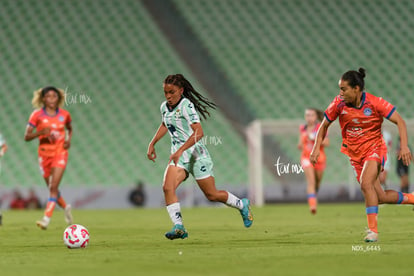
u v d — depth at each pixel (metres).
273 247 18.22
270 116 76.88
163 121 21.17
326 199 61.22
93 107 75.25
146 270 13.02
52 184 29.62
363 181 19.73
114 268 13.43
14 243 21.45
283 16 88.50
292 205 58.12
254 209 49.50
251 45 84.75
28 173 68.19
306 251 16.78
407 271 12.37
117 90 77.38
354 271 12.46
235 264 13.94
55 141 30.02
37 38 82.38
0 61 79.44
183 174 20.69
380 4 91.19
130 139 72.69
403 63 84.75
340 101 20.19
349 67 83.62
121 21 84.81
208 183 21.06
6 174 67.94
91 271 13.01
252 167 61.22
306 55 84.44
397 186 64.69
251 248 17.97
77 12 85.56
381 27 88.69
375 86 81.69
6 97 75.69
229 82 79.94
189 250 17.56
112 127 73.62
